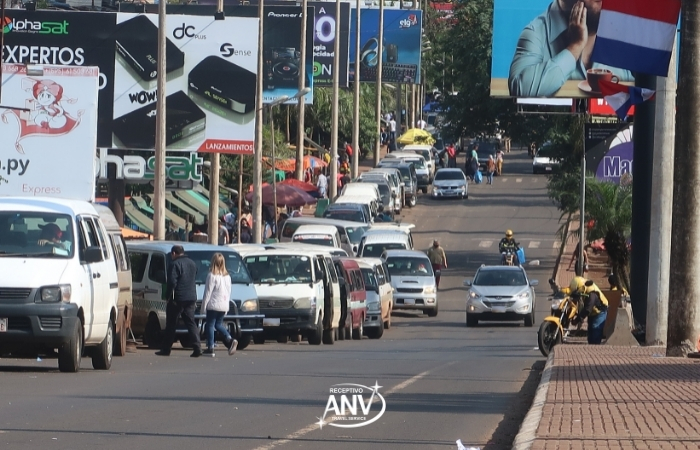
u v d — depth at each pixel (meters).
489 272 83.12
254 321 54.31
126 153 92.94
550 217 147.25
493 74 82.19
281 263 59.78
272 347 56.97
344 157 173.12
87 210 39.91
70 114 55.75
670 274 43.59
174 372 38.81
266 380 36.03
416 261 92.38
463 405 30.70
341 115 169.00
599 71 80.81
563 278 107.50
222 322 49.44
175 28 88.50
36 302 35.12
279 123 157.50
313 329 58.78
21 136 55.59
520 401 32.00
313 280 59.34
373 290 71.88
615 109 50.50
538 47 81.69
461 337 70.62
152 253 53.59
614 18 44.25
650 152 56.91
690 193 43.03
